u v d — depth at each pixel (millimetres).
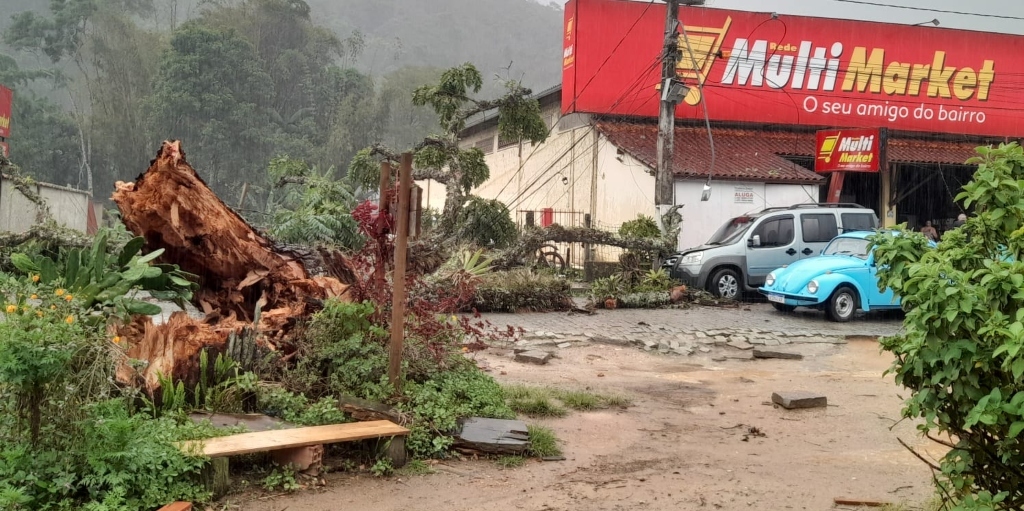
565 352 11133
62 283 6383
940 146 28859
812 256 16625
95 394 4707
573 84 25391
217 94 52281
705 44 26500
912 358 3736
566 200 27656
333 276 9008
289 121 62125
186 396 6078
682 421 7391
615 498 5137
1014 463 3531
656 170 20594
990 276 3432
